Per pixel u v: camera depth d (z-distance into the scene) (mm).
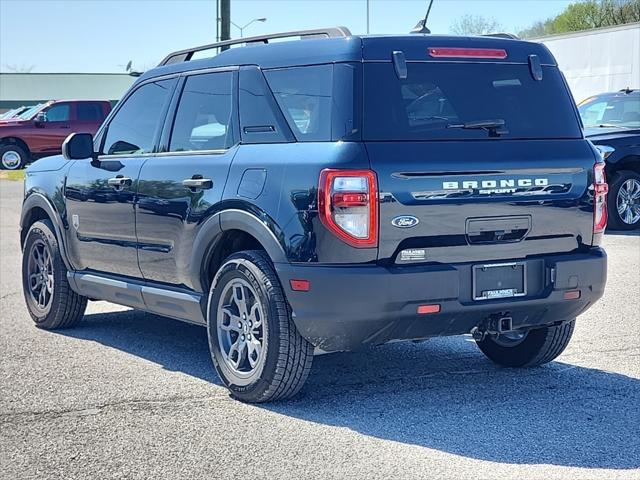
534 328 5973
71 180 7488
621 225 13805
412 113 5430
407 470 4617
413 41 5598
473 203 5426
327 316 5266
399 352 7113
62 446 5031
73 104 28812
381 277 5184
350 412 5574
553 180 5695
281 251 5402
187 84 6582
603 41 25016
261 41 6215
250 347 5738
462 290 5426
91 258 7352
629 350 7020
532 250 5652
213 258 6160
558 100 5930
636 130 13883
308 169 5305
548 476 4520
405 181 5250
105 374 6480
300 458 4805
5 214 17469
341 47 5504
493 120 5629
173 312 6555
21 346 7348
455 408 5641
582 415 5473
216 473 4617
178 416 5523
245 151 5832
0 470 4703
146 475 4609
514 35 6234
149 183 6555
